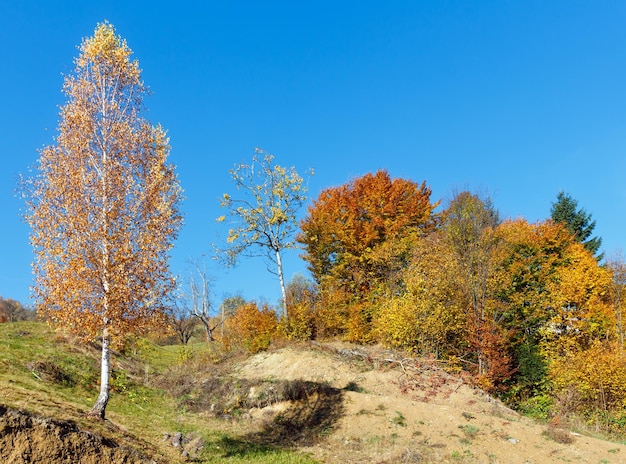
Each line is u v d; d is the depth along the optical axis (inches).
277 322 1316.4
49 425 417.4
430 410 807.7
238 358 1235.2
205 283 1704.0
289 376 1020.5
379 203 1643.7
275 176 1193.4
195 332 2336.4
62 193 558.6
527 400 1118.4
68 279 529.3
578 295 1264.8
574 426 957.8
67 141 586.9
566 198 2038.6
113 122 617.9
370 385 987.9
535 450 694.5
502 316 1234.0
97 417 524.7
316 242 1622.8
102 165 593.6
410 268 1306.6
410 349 1152.2
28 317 1921.8
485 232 1344.7
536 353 1184.8
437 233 1489.9
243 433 732.7
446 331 1186.6
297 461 615.8
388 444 697.6
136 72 647.8
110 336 551.2
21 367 722.2
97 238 555.2
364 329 1317.7
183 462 528.1
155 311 574.2
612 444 741.3
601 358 1094.4
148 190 594.9
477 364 1149.7
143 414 734.5
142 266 560.1
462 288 1238.9
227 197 1165.1
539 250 1397.6
